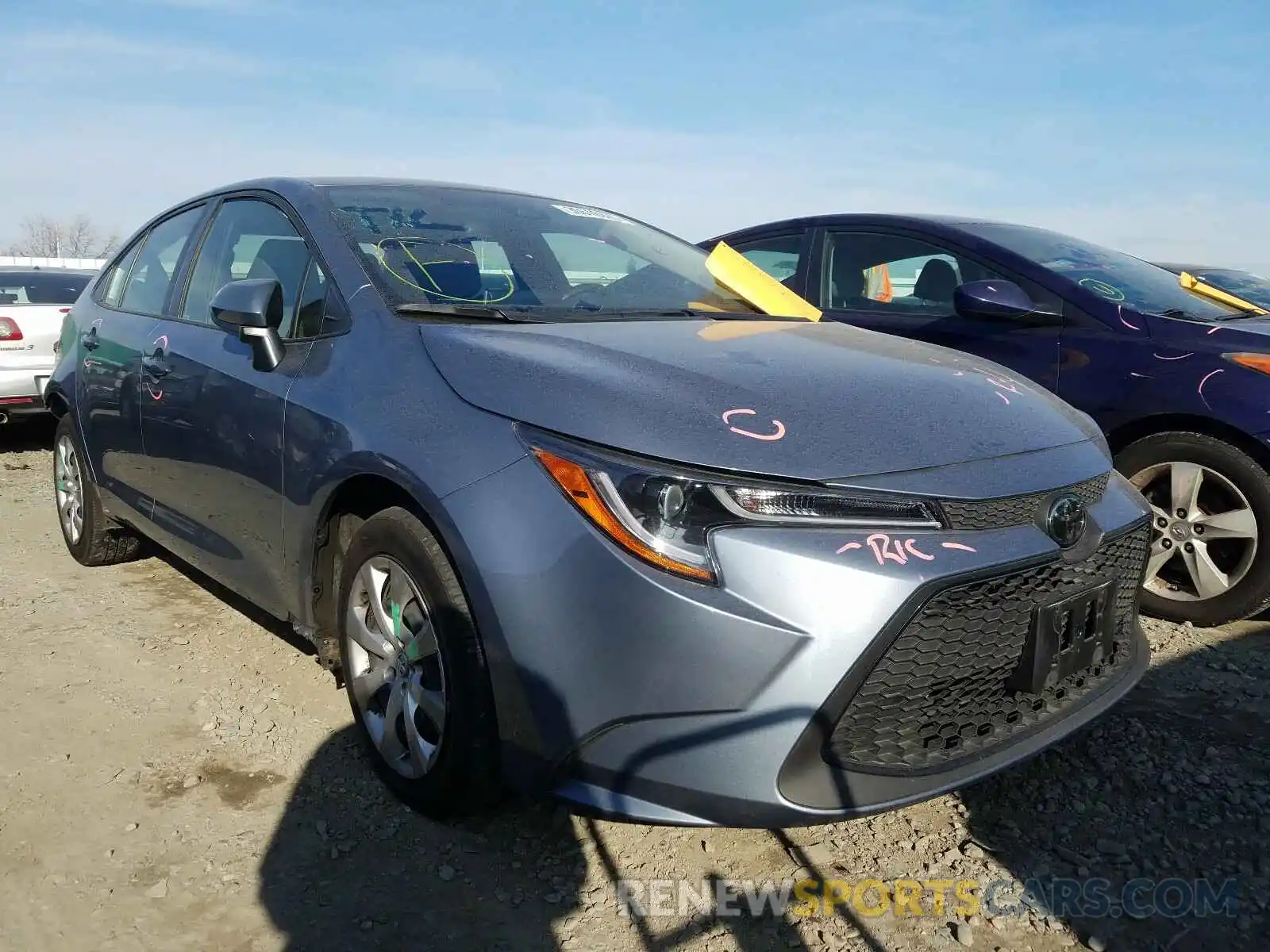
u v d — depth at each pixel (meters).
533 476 2.18
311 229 3.14
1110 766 2.92
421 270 3.00
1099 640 2.49
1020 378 3.00
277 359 2.95
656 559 2.03
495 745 2.32
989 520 2.21
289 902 2.28
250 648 3.65
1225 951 2.19
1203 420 3.84
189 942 2.14
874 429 2.26
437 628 2.35
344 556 2.73
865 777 2.10
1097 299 4.15
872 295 4.94
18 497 6.12
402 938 2.17
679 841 2.54
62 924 2.18
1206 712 3.26
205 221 3.79
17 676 3.39
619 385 2.28
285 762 2.87
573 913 2.27
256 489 2.99
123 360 3.86
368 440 2.49
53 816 2.57
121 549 4.56
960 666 2.18
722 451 2.09
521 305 3.01
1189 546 3.92
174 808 2.63
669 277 3.56
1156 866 2.49
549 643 2.11
